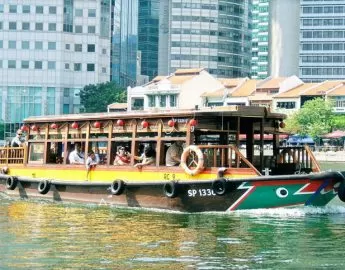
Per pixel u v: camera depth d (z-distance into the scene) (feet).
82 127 76.64
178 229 59.00
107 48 389.39
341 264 46.62
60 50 373.40
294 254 49.52
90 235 56.65
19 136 85.87
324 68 422.41
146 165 70.18
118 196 71.41
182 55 483.92
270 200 64.85
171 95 339.36
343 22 418.92
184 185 66.18
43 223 62.80
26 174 82.23
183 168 66.74
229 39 496.64
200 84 337.93
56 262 46.80
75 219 64.90
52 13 372.79
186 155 66.49
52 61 372.99
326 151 263.08
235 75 504.02
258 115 67.56
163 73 555.28
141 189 69.31
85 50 379.14
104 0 386.52
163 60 556.51
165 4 556.92
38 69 372.58
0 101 370.94
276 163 71.31
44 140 80.64
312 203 66.13
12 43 371.97
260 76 574.15
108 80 390.01
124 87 428.15
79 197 75.20
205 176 65.82
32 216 67.05
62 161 80.28
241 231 57.98
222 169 65.16
